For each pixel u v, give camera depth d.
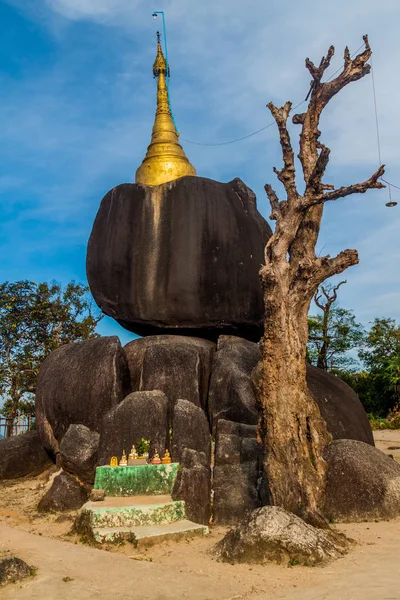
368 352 37.34
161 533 8.70
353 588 6.28
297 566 7.29
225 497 10.46
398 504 10.38
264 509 8.07
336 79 11.26
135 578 6.83
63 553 7.84
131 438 12.18
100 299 16.50
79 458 11.97
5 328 28.52
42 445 15.53
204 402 14.59
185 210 16.14
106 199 17.09
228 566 7.39
